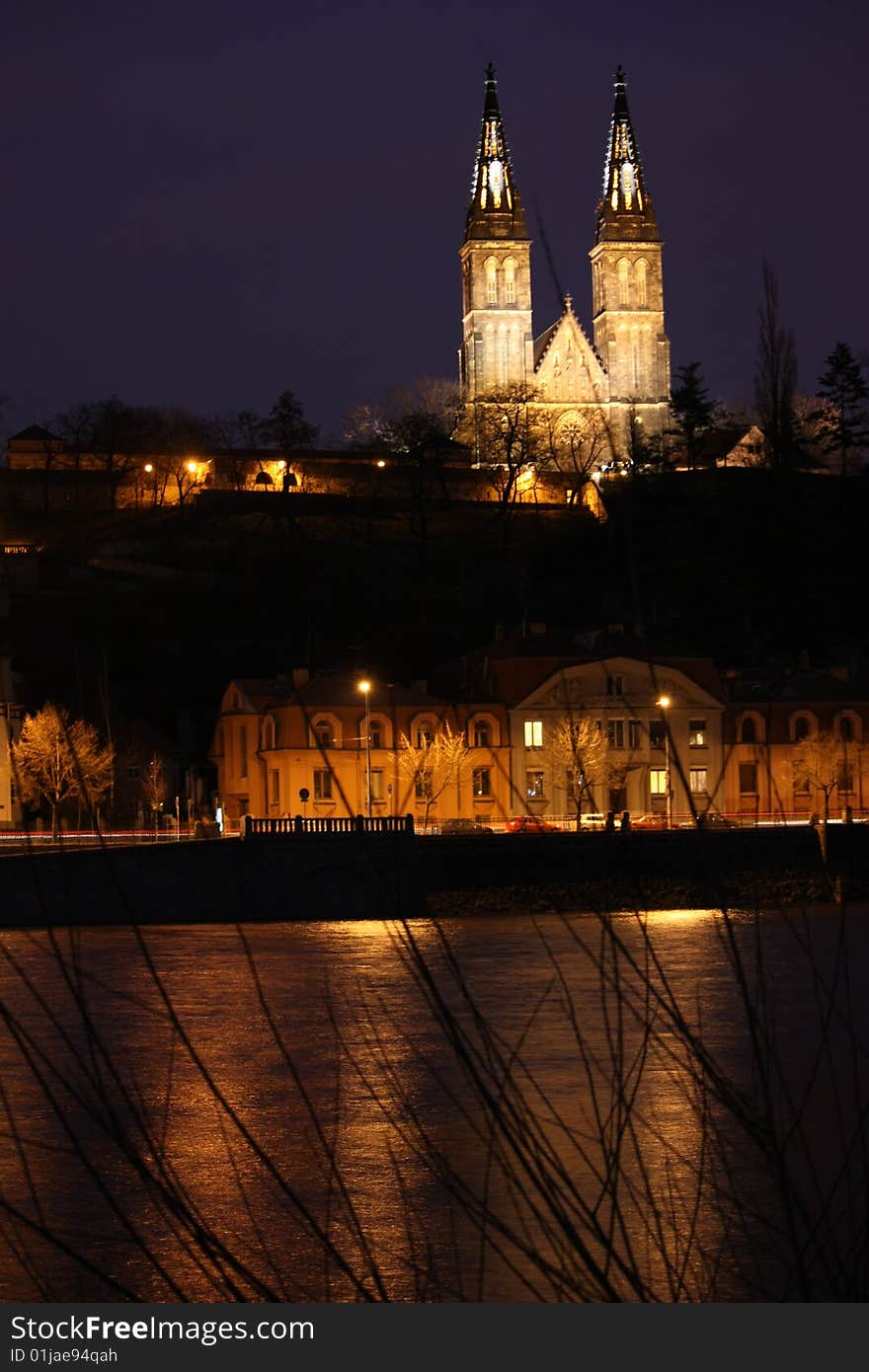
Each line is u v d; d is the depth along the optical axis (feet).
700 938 279.08
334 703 444.96
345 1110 144.77
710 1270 82.48
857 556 557.33
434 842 344.08
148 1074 164.14
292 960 266.16
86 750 397.60
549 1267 41.52
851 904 314.14
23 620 653.71
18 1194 115.14
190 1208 42.78
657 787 433.48
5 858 258.16
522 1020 196.65
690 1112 133.69
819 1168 109.29
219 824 382.63
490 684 456.04
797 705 452.76
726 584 580.30
